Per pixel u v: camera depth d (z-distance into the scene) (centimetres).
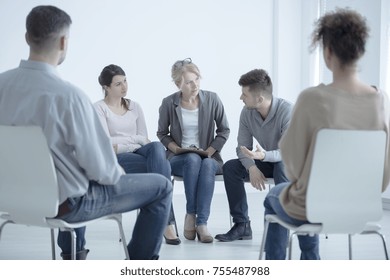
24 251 446
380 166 272
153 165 457
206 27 856
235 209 494
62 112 273
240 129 482
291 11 888
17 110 280
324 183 268
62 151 279
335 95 264
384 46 716
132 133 505
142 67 828
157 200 313
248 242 487
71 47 796
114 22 813
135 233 321
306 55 884
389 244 486
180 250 452
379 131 265
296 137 269
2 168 289
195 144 524
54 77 281
